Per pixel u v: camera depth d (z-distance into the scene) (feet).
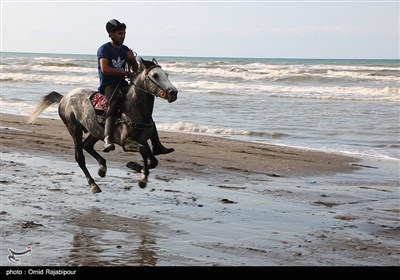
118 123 28.43
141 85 27.48
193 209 28.58
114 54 29.25
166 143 51.62
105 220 26.03
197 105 85.66
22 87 118.62
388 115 74.18
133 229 24.76
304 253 22.00
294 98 99.40
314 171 41.16
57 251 21.53
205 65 216.33
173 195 31.65
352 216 28.09
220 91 111.75
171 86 26.66
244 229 25.23
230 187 34.58
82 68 203.00
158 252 21.70
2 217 25.91
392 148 51.78
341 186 36.14
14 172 36.50
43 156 43.21
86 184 33.68
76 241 22.84
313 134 59.21
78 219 26.05
